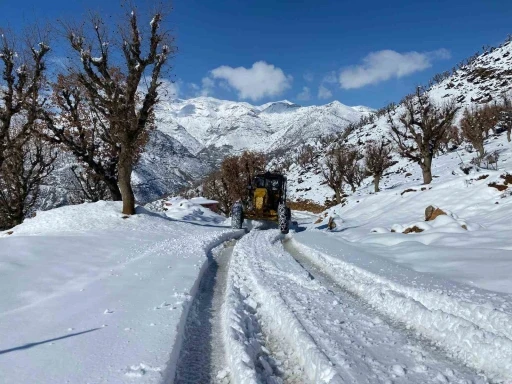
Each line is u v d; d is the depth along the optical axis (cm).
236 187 3028
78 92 1789
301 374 327
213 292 604
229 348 364
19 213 2219
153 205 2502
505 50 11050
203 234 1273
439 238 886
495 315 381
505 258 613
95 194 2625
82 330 395
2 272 638
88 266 742
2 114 1655
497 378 302
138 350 343
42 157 2197
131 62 1546
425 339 387
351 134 10938
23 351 345
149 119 1773
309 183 6375
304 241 1124
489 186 1370
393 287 540
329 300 509
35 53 1642
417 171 4800
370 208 1941
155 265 740
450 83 10819
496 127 5184
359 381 288
